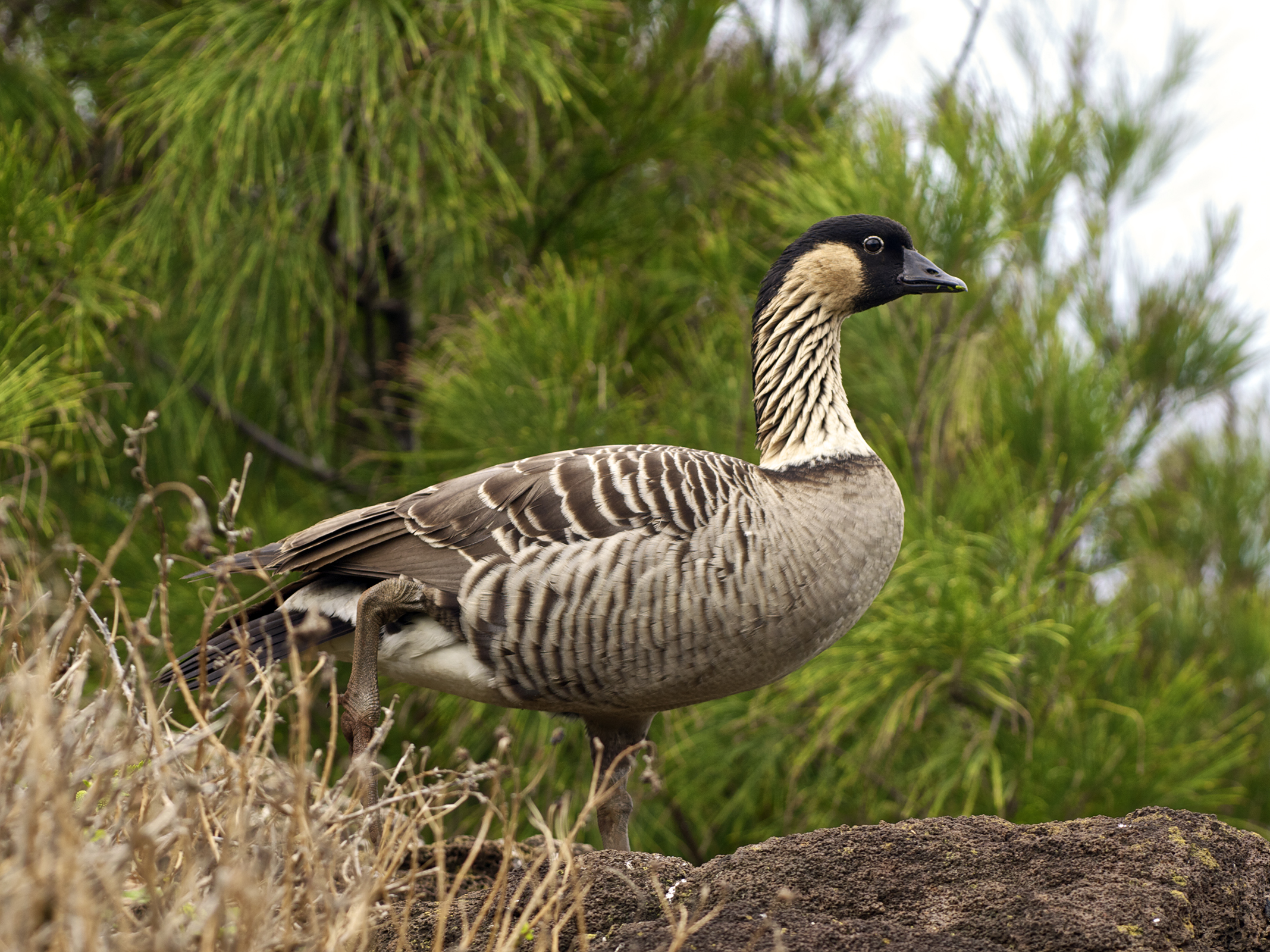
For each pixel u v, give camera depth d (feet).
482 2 37.63
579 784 36.22
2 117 41.14
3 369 31.60
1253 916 19.70
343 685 41.93
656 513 23.79
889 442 39.19
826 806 37.52
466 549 24.39
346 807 18.75
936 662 32.76
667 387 39.55
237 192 42.45
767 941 18.07
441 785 18.56
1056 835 20.38
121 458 41.98
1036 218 39.34
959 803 35.70
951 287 28.63
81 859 14.52
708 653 24.22
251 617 26.96
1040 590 32.99
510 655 24.27
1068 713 33.53
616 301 40.34
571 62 41.86
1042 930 18.25
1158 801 33.78
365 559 25.13
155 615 36.76
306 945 15.67
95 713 17.10
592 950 18.44
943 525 33.86
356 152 40.50
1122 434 38.93
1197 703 36.86
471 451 37.47
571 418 35.50
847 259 28.66
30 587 18.28
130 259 40.63
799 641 25.04
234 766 16.70
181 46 42.32
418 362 40.93
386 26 37.09
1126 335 40.88
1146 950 17.74
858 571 25.36
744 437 37.42
